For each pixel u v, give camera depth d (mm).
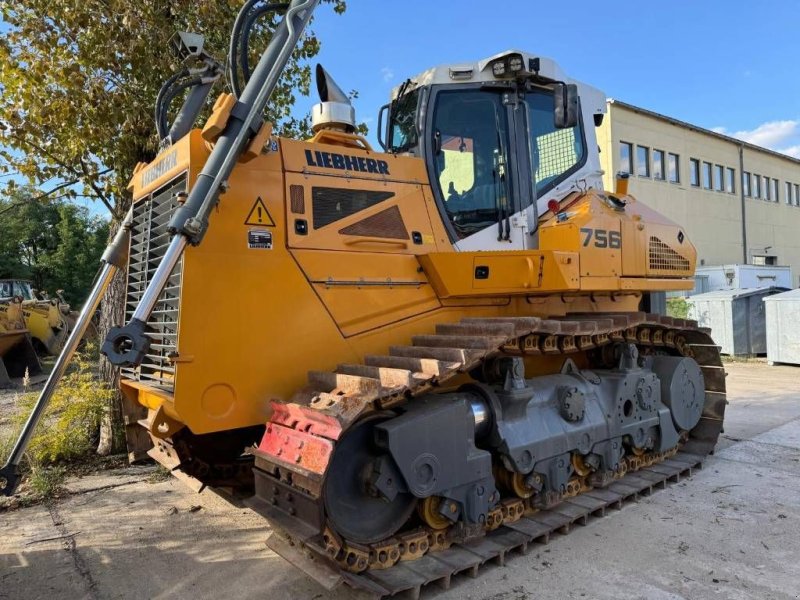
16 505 4754
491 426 3801
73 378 6387
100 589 3398
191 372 3217
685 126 22734
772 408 7875
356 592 3199
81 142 5754
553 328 3846
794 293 12500
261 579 3477
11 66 5629
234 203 3420
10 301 13062
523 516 4043
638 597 3150
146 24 5617
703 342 5738
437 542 3525
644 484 4684
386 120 4934
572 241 4199
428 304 4113
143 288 3912
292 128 7414
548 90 4773
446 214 4297
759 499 4574
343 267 3760
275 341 3484
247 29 3607
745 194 26484
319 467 2867
